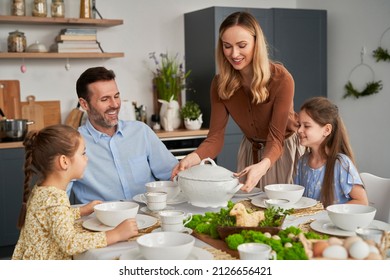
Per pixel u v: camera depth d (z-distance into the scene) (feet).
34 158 5.29
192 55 15.20
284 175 8.53
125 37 14.75
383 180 7.30
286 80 7.43
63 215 4.87
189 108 14.37
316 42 15.67
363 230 4.10
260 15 14.67
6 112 13.47
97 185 7.39
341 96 15.61
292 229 4.45
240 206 4.87
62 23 13.56
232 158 14.48
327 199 7.04
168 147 13.80
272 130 7.47
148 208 6.05
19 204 12.38
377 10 14.14
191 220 5.28
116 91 7.41
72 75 14.20
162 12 15.19
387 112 14.02
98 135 7.48
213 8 13.96
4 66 13.42
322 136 7.22
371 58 14.44
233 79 7.66
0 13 13.24
